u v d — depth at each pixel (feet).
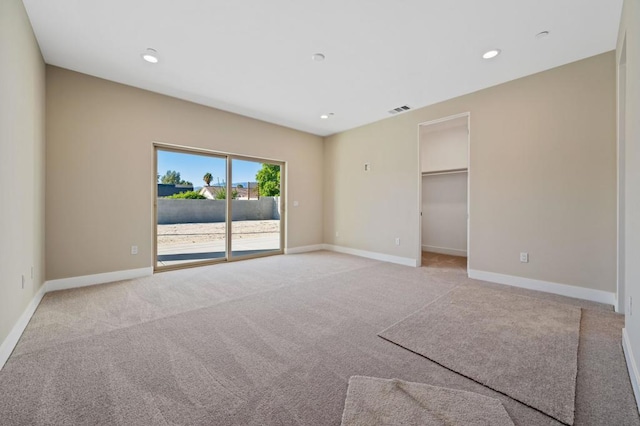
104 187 11.41
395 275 13.03
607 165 9.30
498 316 8.13
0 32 5.51
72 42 8.80
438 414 4.21
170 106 13.19
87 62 10.04
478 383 5.05
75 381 5.05
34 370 5.38
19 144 6.84
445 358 5.87
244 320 7.86
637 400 4.48
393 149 16.15
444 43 8.78
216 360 5.80
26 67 7.42
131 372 5.35
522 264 11.14
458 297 9.87
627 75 6.05
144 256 12.56
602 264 9.41
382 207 16.76
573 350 6.16
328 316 8.16
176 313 8.33
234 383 5.05
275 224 18.52
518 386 4.93
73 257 10.72
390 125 16.28
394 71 10.62
